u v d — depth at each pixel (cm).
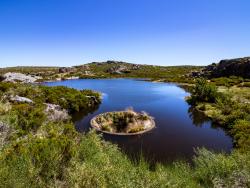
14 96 2128
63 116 1995
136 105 3428
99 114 2562
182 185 723
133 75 11069
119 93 4772
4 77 6128
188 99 3822
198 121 2516
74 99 2967
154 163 1388
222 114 2652
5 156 639
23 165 587
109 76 10569
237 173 754
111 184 634
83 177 602
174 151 1627
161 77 9825
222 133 2092
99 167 736
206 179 847
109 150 1050
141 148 1659
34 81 7175
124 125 2153
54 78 8694
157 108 3228
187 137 1959
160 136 1959
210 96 3569
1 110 1273
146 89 5594
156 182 673
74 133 1096
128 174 717
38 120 1277
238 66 7212
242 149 1331
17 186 504
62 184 587
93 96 3475
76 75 10462
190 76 9031
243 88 4869
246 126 2006
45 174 603
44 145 697
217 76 7812
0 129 920
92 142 984
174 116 2747
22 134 997
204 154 1115
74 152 745
